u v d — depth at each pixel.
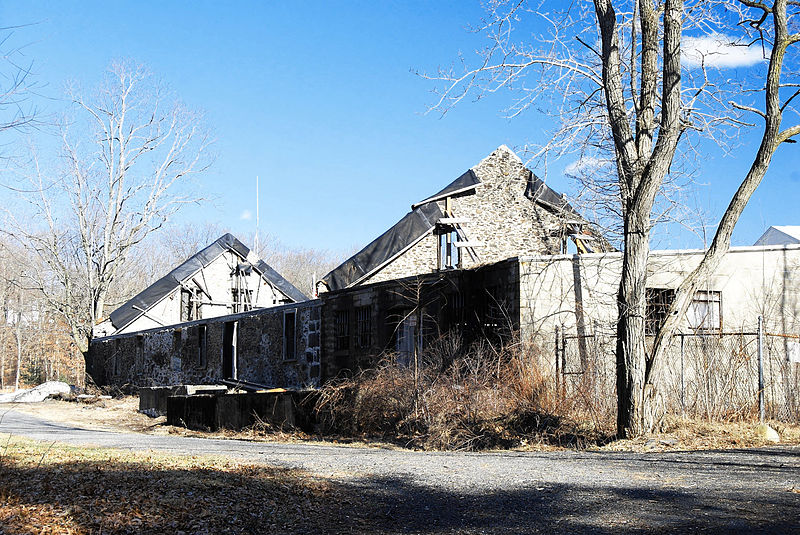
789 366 15.48
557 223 31.06
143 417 25.77
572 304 17.14
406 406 15.05
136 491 6.70
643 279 12.78
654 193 12.77
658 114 13.54
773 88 11.78
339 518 6.37
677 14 12.42
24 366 68.31
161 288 44.03
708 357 14.80
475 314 18.88
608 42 13.72
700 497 6.88
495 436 13.48
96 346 45.44
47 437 14.29
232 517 6.15
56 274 44.72
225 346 31.64
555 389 14.67
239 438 16.94
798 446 11.01
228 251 46.19
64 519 5.73
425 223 30.50
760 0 12.24
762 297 17.28
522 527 5.97
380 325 21.30
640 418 12.52
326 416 16.78
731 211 12.48
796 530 5.53
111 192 45.41
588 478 8.28
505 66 14.39
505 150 32.03
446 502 7.00
